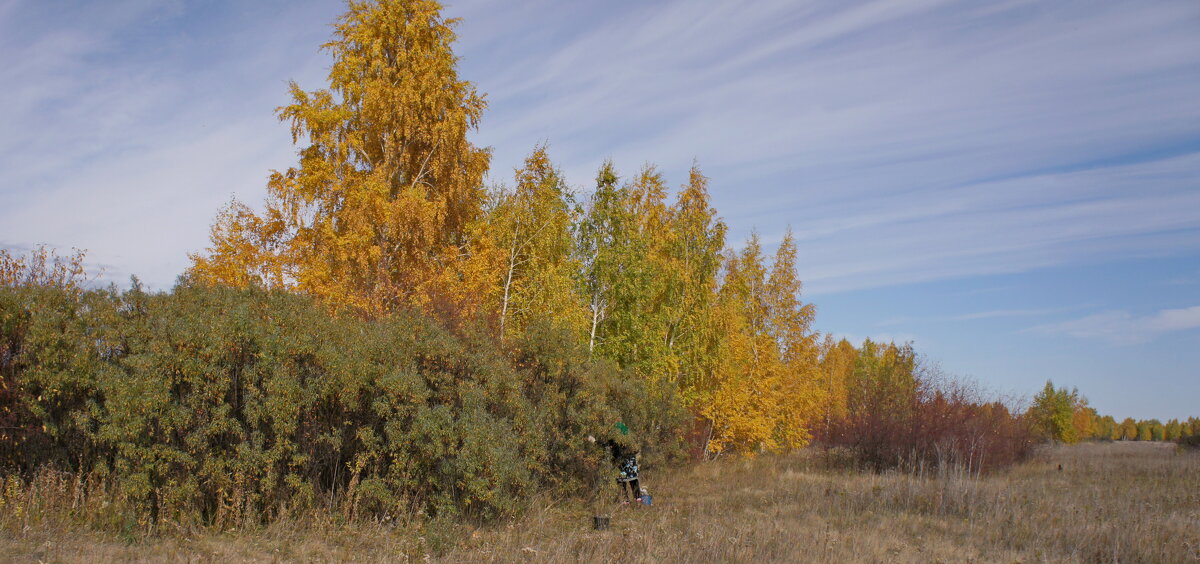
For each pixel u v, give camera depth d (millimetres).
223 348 8172
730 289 22953
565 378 12062
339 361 8672
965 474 15648
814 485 14852
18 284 8961
